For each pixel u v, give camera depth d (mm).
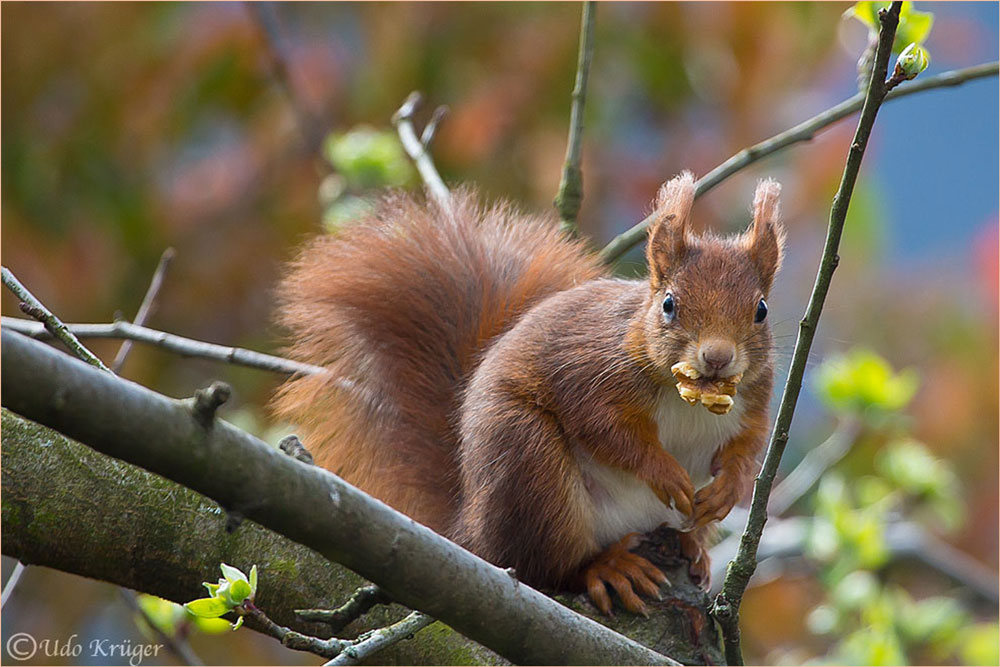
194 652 14562
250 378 15664
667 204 8719
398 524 5328
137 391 4719
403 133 11547
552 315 8906
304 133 14289
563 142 15594
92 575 7250
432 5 15594
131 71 15523
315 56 15938
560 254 10000
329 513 5117
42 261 15172
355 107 15641
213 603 5734
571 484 8383
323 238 10203
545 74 15570
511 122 15586
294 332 9906
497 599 5633
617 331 8547
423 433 9328
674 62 15789
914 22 8266
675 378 8320
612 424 8422
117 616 15352
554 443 8406
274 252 15828
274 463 4984
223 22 15516
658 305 8375
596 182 15758
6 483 7035
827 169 16844
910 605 11406
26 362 4512
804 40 16125
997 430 17547
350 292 9750
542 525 8281
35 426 7254
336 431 9523
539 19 15625
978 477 17234
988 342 18375
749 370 8289
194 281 15805
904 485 11625
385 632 5863
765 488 6406
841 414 12484
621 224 16203
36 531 7062
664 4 15594
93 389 4621
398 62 15523
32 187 15320
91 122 15555
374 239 9945
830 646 14961
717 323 8062
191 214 15992
